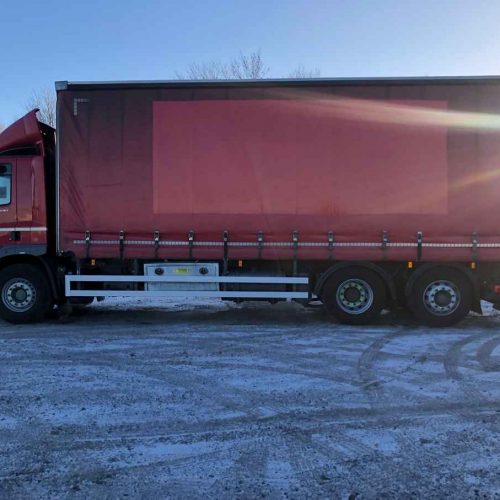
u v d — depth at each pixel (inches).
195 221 299.1
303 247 296.5
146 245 301.0
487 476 126.2
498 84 287.6
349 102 292.2
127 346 257.9
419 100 289.7
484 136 288.5
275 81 293.0
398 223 293.1
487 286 303.6
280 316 345.1
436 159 290.2
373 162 292.5
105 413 167.2
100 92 298.8
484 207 289.9
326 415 165.9
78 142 299.4
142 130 298.4
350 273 304.8
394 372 212.4
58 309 350.9
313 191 295.0
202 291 308.7
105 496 117.6
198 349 251.6
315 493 119.2
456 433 151.3
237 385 195.9
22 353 243.9
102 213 301.4
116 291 310.7
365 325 309.7
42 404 175.3
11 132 312.7
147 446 143.0
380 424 158.4
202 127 296.7
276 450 140.7
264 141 295.4
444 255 292.8
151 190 299.6
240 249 298.8
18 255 315.9
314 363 226.2
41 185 311.4
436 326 304.3
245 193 297.3
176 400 179.3
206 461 134.3
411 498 117.0
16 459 135.4
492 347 254.8
